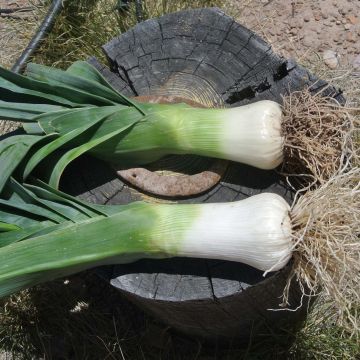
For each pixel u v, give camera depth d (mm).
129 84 779
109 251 648
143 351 915
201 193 708
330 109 667
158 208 664
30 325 941
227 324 809
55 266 638
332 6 1123
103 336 921
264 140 661
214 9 770
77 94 704
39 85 704
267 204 634
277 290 740
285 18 1122
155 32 779
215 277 668
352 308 862
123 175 714
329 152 660
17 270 634
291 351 869
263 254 631
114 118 690
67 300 944
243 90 745
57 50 1047
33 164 670
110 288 953
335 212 624
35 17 1085
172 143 698
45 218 687
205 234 646
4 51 1096
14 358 937
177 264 682
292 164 690
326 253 635
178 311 739
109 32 1034
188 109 695
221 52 759
